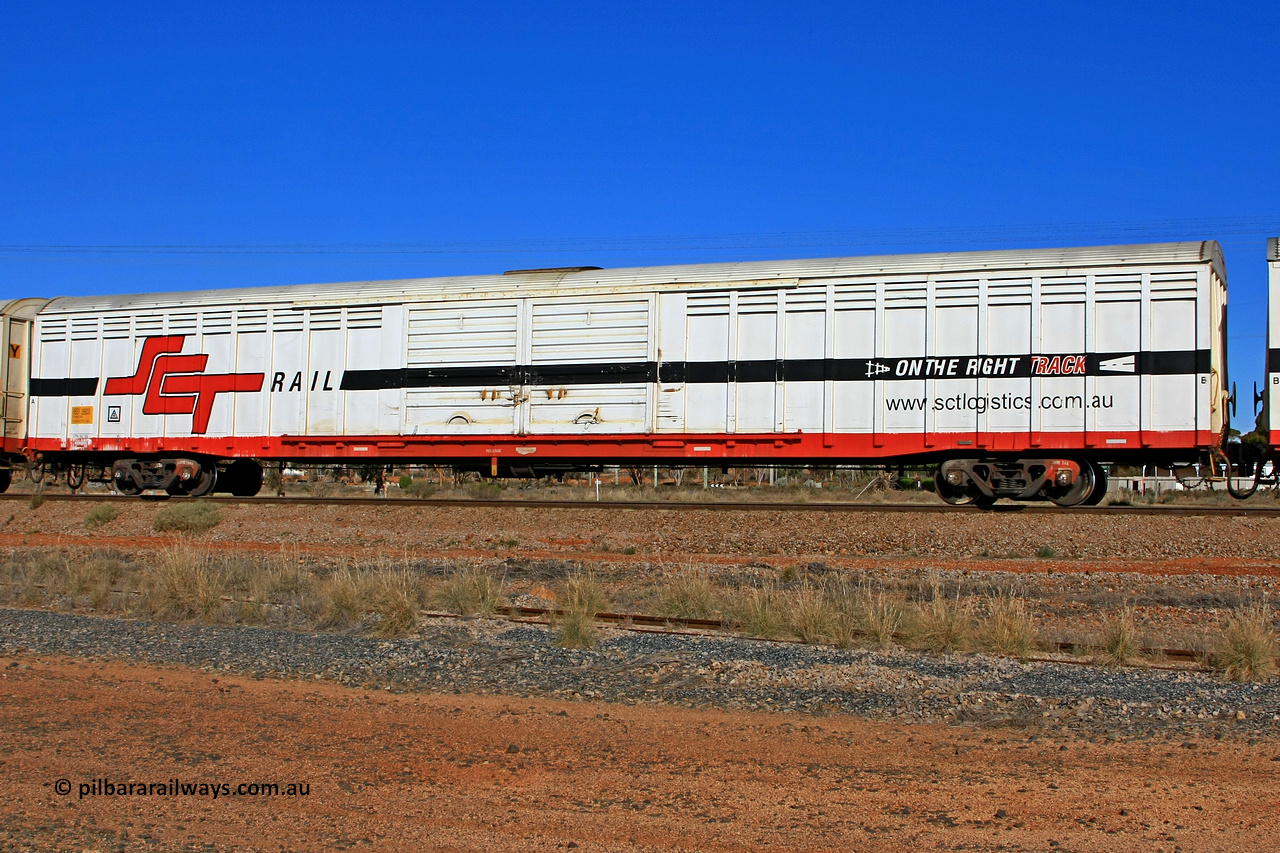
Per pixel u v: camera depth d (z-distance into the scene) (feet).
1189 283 57.00
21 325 77.05
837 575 47.19
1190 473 61.98
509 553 55.88
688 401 63.57
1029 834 16.72
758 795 18.72
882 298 61.26
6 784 19.07
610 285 65.31
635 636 36.19
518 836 16.60
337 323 70.18
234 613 40.81
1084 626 36.96
